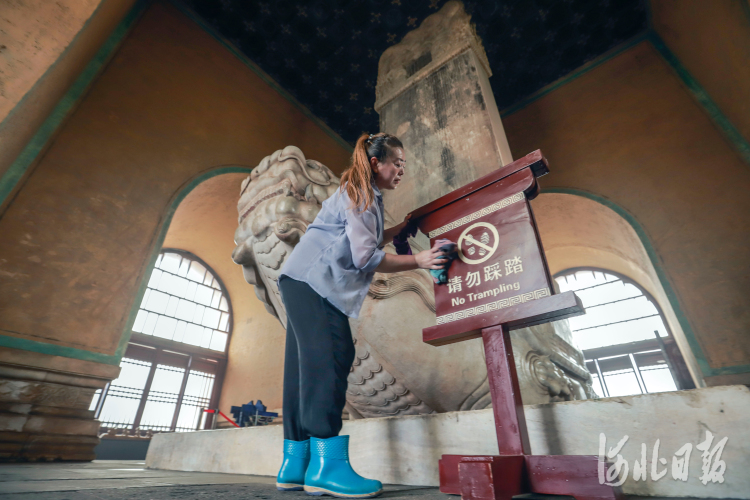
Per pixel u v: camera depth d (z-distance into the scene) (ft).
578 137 21.71
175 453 7.67
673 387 22.65
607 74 22.40
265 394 22.02
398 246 4.52
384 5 22.91
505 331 3.43
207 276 26.55
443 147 11.12
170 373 23.16
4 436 10.31
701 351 14.55
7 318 11.61
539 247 3.49
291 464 3.54
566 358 8.12
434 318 5.62
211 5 21.97
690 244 16.24
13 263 12.21
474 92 11.84
